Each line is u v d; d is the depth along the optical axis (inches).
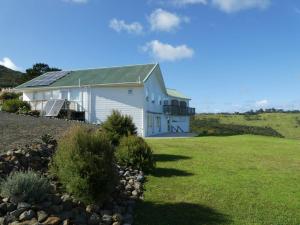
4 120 730.2
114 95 1477.6
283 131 2440.9
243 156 698.8
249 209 357.7
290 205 374.6
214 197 391.9
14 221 257.9
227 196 397.1
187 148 797.2
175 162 597.3
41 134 573.6
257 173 526.6
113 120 649.0
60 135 580.4
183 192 408.2
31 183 289.6
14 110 1332.4
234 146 884.6
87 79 1592.0
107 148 333.1
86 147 323.3
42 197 289.4
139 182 434.6
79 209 301.4
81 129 351.9
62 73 1759.4
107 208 324.8
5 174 337.1
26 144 466.3
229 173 518.3
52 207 284.4
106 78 1556.3
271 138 1238.9
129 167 497.7
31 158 393.7
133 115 1445.6
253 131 2150.6
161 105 1700.3
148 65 1603.1
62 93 1568.7
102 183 317.4
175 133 1646.2
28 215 262.7
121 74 1565.0
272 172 539.2
